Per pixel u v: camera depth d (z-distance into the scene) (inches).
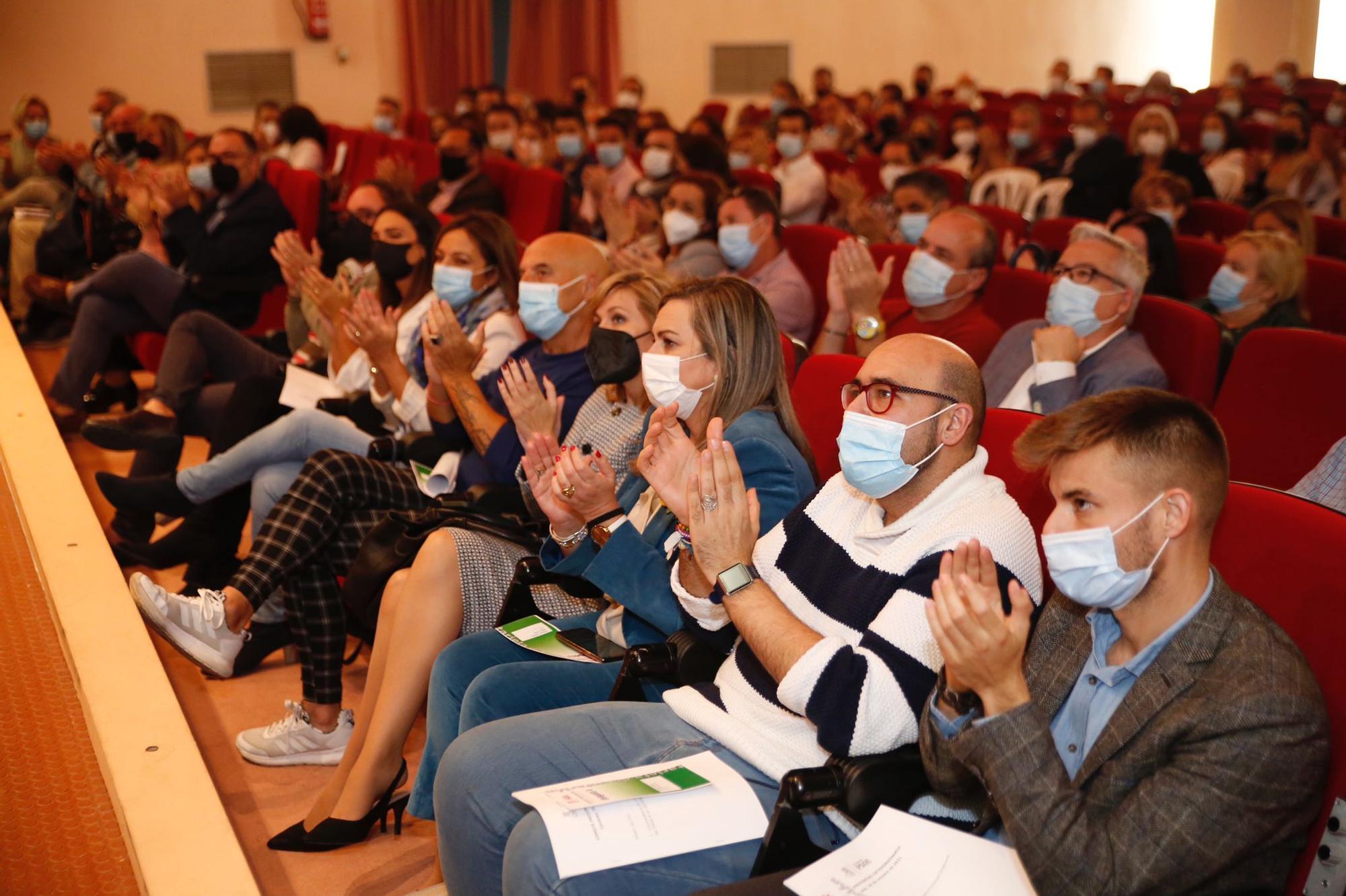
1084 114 290.7
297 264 151.3
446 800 63.9
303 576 98.6
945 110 417.1
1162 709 50.4
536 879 54.7
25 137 283.4
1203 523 50.6
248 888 59.5
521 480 95.5
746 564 61.6
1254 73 581.3
